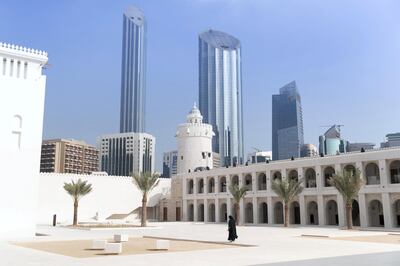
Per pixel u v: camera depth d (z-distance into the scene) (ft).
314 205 237.86
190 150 343.87
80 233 155.43
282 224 237.86
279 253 81.20
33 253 82.69
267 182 246.68
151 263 65.82
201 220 298.35
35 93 141.18
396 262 64.95
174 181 319.06
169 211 315.37
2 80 135.44
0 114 133.59
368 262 65.16
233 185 250.37
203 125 348.59
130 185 308.81
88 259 72.08
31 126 139.03
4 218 130.82
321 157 220.84
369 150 212.84
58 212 276.41
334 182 188.44
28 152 137.28
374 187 198.49
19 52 138.92
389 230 173.17
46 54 144.77
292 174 243.81
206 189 288.51
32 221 135.54
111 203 299.17
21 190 134.62
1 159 132.36
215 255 78.07
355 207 227.81
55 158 641.40
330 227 201.87
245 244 101.45
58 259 72.18
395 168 207.31
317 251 84.94
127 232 162.09
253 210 253.44
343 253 80.43
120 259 71.97
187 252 84.43
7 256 77.20
